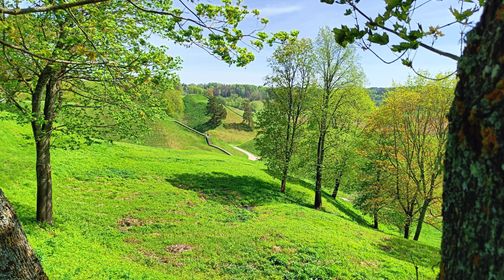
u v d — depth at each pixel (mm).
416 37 2664
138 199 28750
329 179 40156
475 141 1833
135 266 15695
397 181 31500
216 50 6617
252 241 21547
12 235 5031
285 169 38812
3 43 5602
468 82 1916
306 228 25422
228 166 50375
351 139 37344
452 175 2008
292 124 39156
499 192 1688
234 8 6125
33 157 31562
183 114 152625
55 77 16047
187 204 29406
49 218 18344
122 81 9867
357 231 28578
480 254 1777
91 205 25531
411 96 28984
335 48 34094
